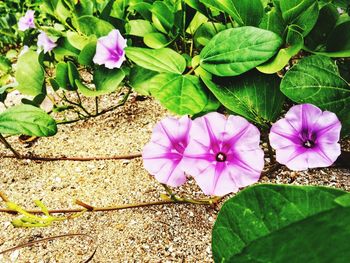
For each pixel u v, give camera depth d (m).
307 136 0.20
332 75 0.22
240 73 0.23
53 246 0.26
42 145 0.38
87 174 0.33
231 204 0.13
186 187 0.29
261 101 0.24
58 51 0.41
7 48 0.75
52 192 0.31
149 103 0.43
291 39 0.23
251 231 0.12
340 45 0.24
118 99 0.45
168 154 0.21
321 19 0.25
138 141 0.36
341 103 0.21
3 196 0.30
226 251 0.13
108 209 0.28
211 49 0.24
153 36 0.33
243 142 0.19
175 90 0.23
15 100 0.50
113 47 0.32
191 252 0.24
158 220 0.27
